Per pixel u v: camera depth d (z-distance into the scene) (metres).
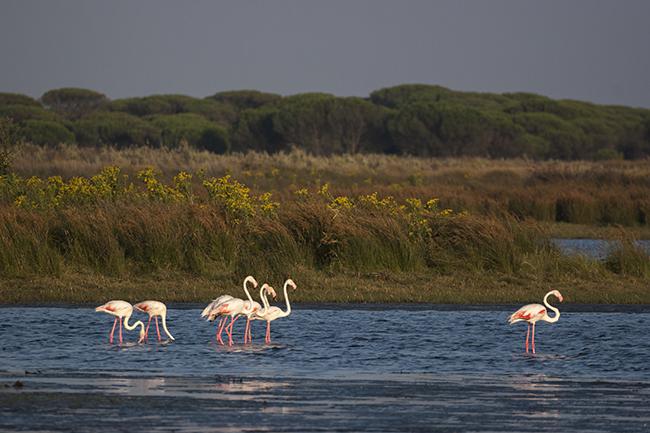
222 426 10.37
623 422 10.65
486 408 11.23
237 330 16.42
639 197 37.69
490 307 18.86
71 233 21.72
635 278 21.56
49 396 11.65
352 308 18.61
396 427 10.40
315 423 10.53
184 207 23.12
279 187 43.16
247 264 20.48
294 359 14.05
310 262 21.48
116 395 11.73
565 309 18.77
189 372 13.14
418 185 44.50
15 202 23.89
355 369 13.43
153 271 21.03
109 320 17.12
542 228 23.72
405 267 21.55
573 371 13.39
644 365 13.80
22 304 18.72
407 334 15.98
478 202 36.19
